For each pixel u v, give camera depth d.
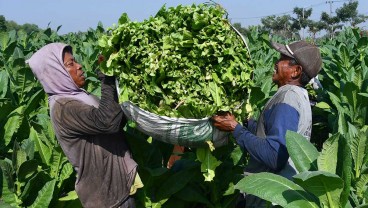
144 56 2.88
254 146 3.11
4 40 7.95
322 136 6.58
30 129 4.20
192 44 2.88
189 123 2.94
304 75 3.30
